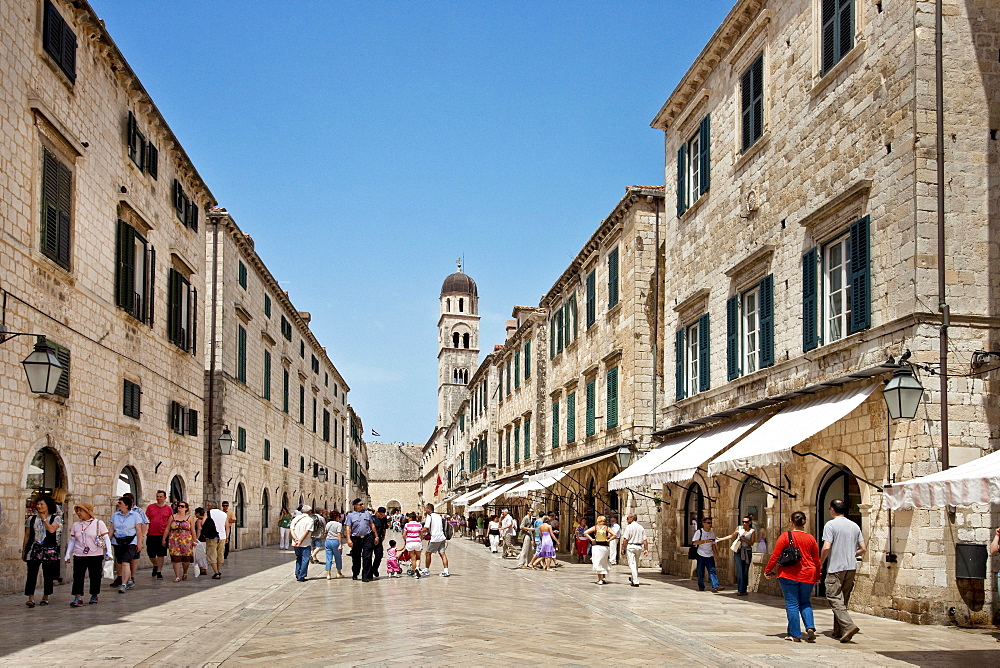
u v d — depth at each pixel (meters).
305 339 61.69
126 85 23.94
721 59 23.73
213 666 10.46
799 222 18.69
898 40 15.81
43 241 18.62
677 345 26.45
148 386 25.89
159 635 12.58
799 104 19.22
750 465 16.41
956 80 15.47
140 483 25.02
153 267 26.27
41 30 18.64
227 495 36.84
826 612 16.11
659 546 30.28
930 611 14.30
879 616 15.45
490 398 63.53
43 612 15.07
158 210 27.02
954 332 14.95
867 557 15.94
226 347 37.19
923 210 15.01
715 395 23.20
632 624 14.77
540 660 10.71
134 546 19.23
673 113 27.45
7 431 17.02
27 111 17.97
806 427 15.88
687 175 26.39
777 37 20.39
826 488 17.98
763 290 20.45
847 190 16.75
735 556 19.94
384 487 143.12
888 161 15.86
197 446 31.50
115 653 11.01
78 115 20.72
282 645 12.04
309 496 62.97
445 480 107.56
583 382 37.62
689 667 10.50
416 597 18.95
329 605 17.30
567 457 39.94
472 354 122.69
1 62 16.84
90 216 21.39
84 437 20.91
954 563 14.38
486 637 12.60
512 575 26.73
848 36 17.39
